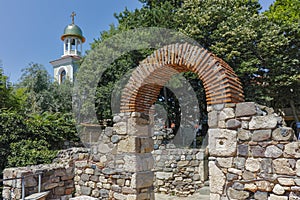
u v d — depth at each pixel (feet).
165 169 22.30
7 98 34.27
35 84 56.75
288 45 33.94
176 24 34.35
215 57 12.52
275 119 10.06
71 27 85.35
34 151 23.95
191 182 21.83
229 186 10.98
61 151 23.30
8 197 14.97
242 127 10.87
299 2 39.19
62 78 81.87
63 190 16.99
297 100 37.63
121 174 15.57
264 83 34.96
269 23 33.96
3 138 23.98
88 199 13.65
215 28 33.83
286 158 9.62
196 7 34.63
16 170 15.06
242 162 10.71
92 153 17.34
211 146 11.68
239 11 34.17
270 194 9.91
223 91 11.55
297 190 9.22
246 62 30.63
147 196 15.62
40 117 31.01
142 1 41.75
